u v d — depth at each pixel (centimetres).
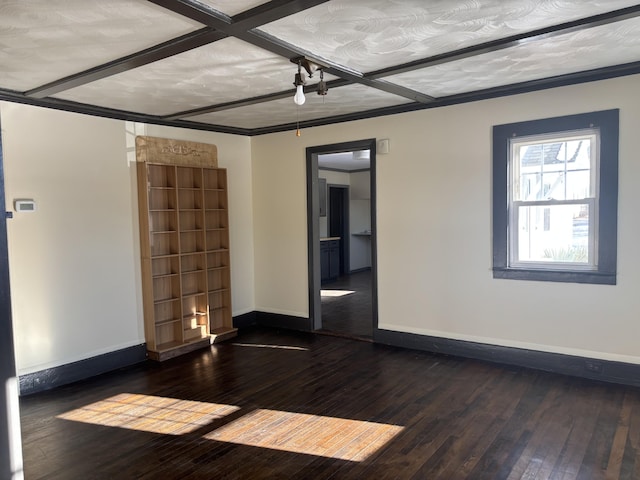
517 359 421
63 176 412
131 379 417
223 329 554
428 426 310
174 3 219
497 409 333
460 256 449
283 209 580
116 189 454
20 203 380
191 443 297
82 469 270
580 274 386
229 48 285
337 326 578
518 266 423
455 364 431
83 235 427
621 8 244
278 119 521
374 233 502
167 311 499
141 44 275
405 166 478
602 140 370
